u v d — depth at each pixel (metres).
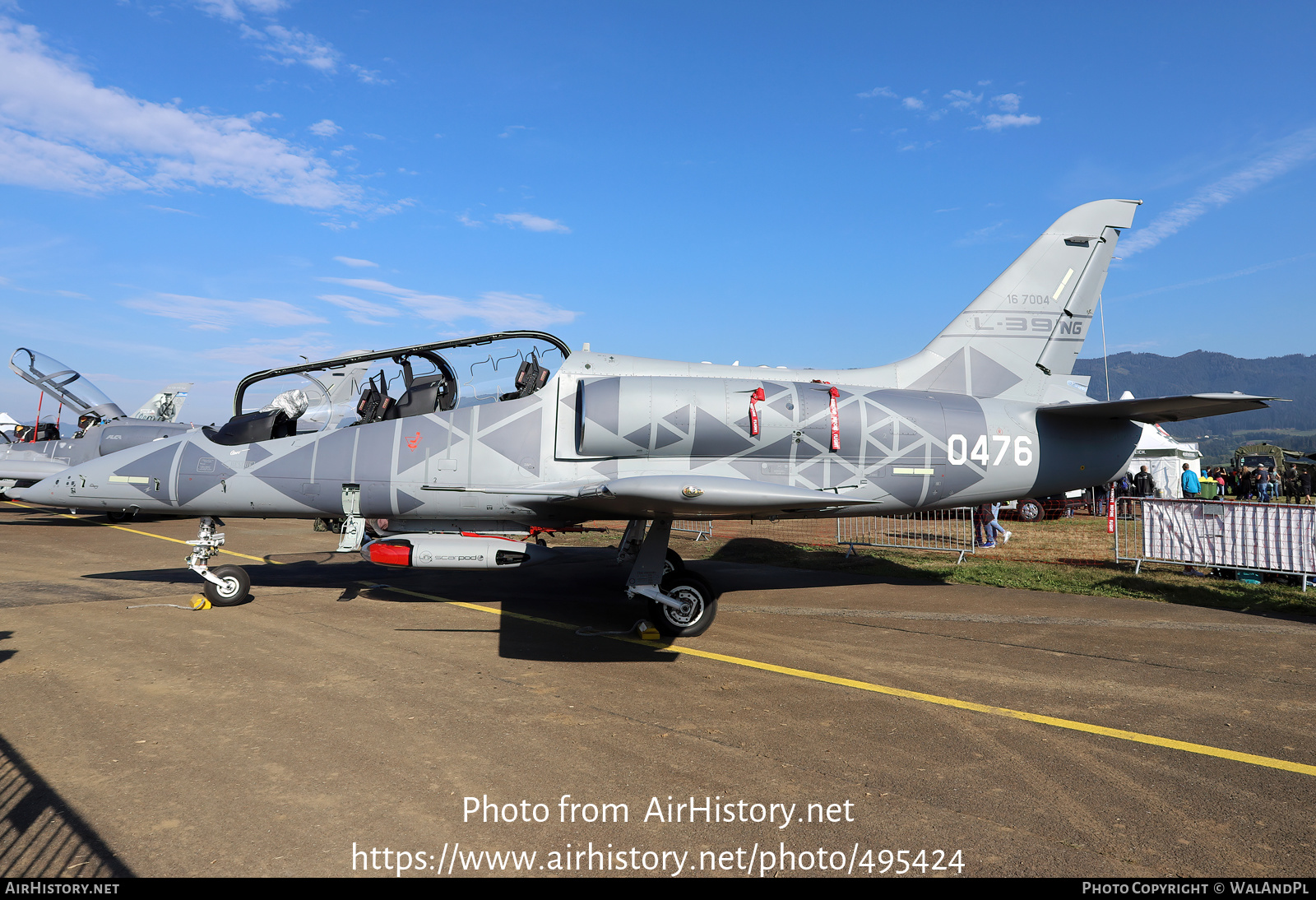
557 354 7.82
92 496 7.80
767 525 17.00
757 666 5.64
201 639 6.28
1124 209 8.63
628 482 5.88
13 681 5.06
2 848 2.88
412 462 7.41
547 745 4.02
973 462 7.71
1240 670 5.57
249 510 7.77
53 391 17.23
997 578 9.54
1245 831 3.14
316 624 6.90
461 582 9.38
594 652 6.02
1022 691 5.06
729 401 7.20
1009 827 3.16
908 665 5.70
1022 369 8.48
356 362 7.91
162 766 3.68
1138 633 6.75
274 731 4.16
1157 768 3.78
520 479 7.27
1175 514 9.68
